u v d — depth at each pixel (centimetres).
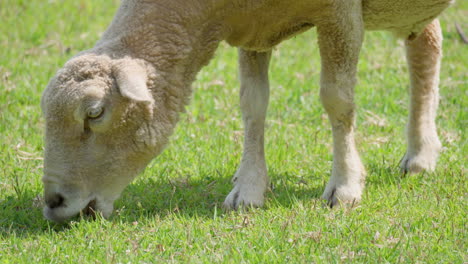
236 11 889
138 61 847
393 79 1580
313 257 789
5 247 841
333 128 979
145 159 877
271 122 1341
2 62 1641
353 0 928
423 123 1120
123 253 816
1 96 1425
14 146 1199
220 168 1127
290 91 1519
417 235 847
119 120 841
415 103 1122
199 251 817
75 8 2078
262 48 962
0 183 1054
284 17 913
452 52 1747
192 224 885
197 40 883
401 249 809
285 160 1162
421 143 1116
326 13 910
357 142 1237
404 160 1129
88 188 862
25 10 2030
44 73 1573
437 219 893
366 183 1057
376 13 1006
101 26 1967
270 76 1616
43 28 1909
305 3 896
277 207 957
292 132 1296
